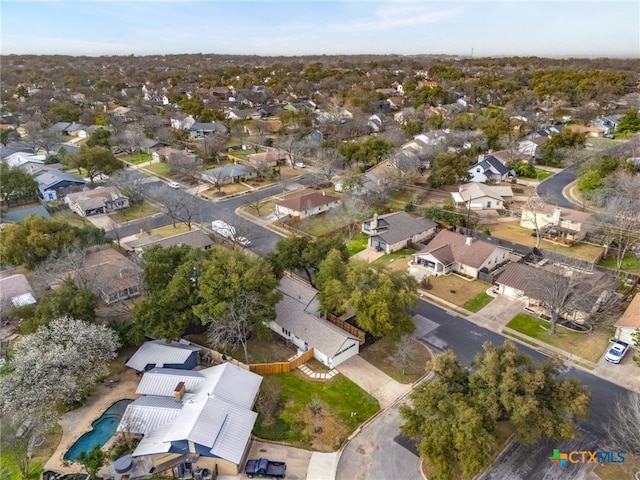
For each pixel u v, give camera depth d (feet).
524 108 465.47
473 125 381.40
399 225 211.61
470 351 137.18
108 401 119.75
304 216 242.17
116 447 103.96
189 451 97.50
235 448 98.68
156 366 127.65
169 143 373.61
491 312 156.87
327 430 109.70
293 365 130.72
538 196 261.03
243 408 109.60
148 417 106.52
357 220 228.84
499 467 96.89
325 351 129.90
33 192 263.29
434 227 219.00
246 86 653.71
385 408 115.96
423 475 96.84
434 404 95.55
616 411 111.75
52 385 107.55
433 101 515.91
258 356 137.08
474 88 572.10
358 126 397.80
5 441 100.58
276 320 144.66
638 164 276.82
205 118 443.32
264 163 316.60
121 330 136.56
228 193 283.38
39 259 177.37
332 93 609.01
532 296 152.87
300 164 335.67
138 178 282.15
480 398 95.30
